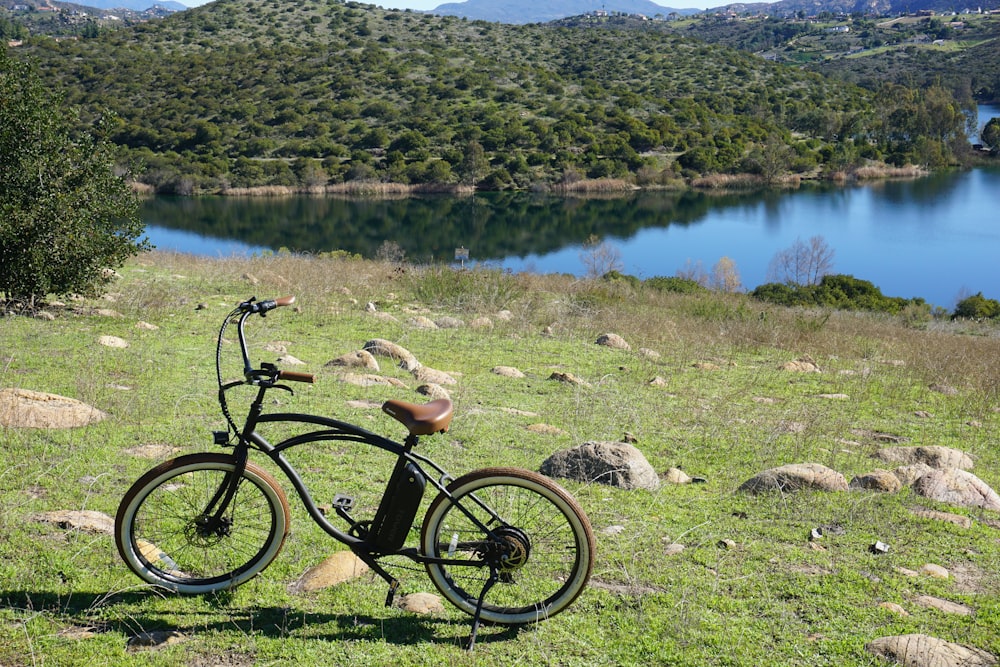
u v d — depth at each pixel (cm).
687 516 464
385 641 316
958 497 518
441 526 350
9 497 423
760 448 615
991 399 872
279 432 563
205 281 1380
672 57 16288
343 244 5966
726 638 329
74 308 1031
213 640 311
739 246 6862
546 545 400
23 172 988
